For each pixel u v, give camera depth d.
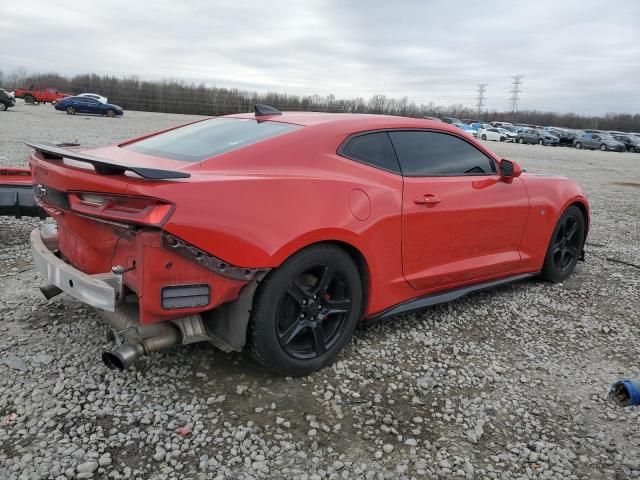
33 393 2.76
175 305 2.56
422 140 3.82
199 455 2.42
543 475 2.47
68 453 2.36
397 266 3.53
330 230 2.98
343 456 2.49
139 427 2.57
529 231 4.64
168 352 3.26
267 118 3.61
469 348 3.68
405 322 4.03
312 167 3.13
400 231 3.47
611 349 3.86
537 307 4.56
